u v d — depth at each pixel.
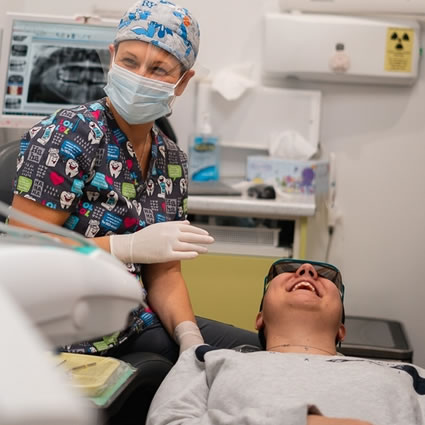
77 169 1.68
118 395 1.25
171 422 1.41
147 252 1.71
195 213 2.70
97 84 2.75
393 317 3.25
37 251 0.61
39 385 0.40
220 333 2.00
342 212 3.22
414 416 1.41
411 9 2.96
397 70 3.03
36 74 2.72
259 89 3.14
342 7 3.01
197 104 3.14
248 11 3.13
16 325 0.44
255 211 2.62
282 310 1.73
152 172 1.89
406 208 3.20
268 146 3.15
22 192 1.66
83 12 3.12
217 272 2.67
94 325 0.68
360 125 3.17
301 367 1.45
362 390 1.39
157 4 1.78
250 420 1.22
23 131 3.02
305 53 3.01
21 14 2.70
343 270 3.24
